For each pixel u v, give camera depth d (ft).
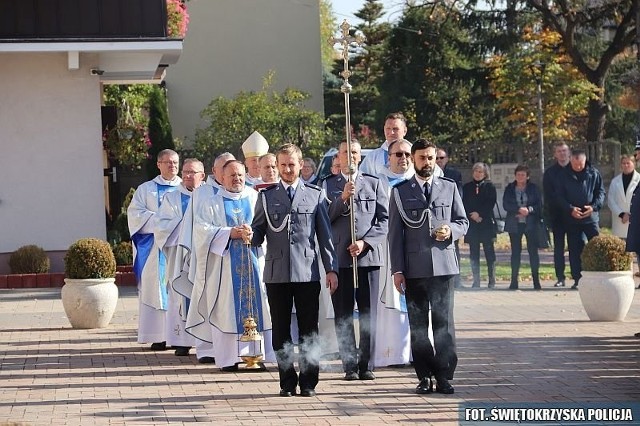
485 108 143.84
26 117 74.13
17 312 61.00
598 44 139.03
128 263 74.54
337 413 33.99
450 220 36.55
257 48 129.80
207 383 39.91
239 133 112.06
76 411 35.12
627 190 70.59
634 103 75.66
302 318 37.04
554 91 133.18
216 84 129.29
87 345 49.80
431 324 39.68
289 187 37.14
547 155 109.09
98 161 74.90
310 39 130.52
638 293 66.69
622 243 54.19
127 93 98.48
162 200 47.73
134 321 57.62
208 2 128.88
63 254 74.69
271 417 33.58
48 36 72.49
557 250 69.51
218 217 42.68
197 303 43.65
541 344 46.80
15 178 74.02
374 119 156.46
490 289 69.67
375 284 41.63
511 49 137.08
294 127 113.60
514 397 35.73
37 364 44.78
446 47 142.82
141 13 73.46
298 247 36.63
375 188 40.52
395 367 42.45
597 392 36.27
